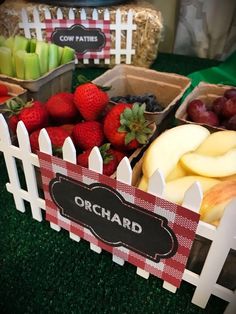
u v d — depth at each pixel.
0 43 1.06
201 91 0.92
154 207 0.50
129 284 0.63
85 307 0.59
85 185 0.57
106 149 0.61
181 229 0.50
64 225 0.69
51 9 1.27
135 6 1.32
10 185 0.74
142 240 0.57
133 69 1.01
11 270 0.65
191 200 0.46
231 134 0.66
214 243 0.50
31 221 0.76
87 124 0.69
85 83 0.73
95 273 0.65
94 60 1.41
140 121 0.63
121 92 1.06
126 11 1.28
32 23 1.30
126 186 0.51
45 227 0.74
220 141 0.64
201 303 0.59
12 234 0.72
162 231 0.53
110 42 1.36
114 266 0.67
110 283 0.63
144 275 0.64
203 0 1.44
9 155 0.68
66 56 1.09
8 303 0.59
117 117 0.64
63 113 0.74
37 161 0.64
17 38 1.07
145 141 0.63
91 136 0.67
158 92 1.01
